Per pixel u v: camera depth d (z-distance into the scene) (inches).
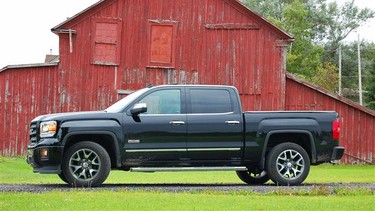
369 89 2119.8
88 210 420.8
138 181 764.6
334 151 627.2
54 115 586.9
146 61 1310.3
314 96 1343.5
